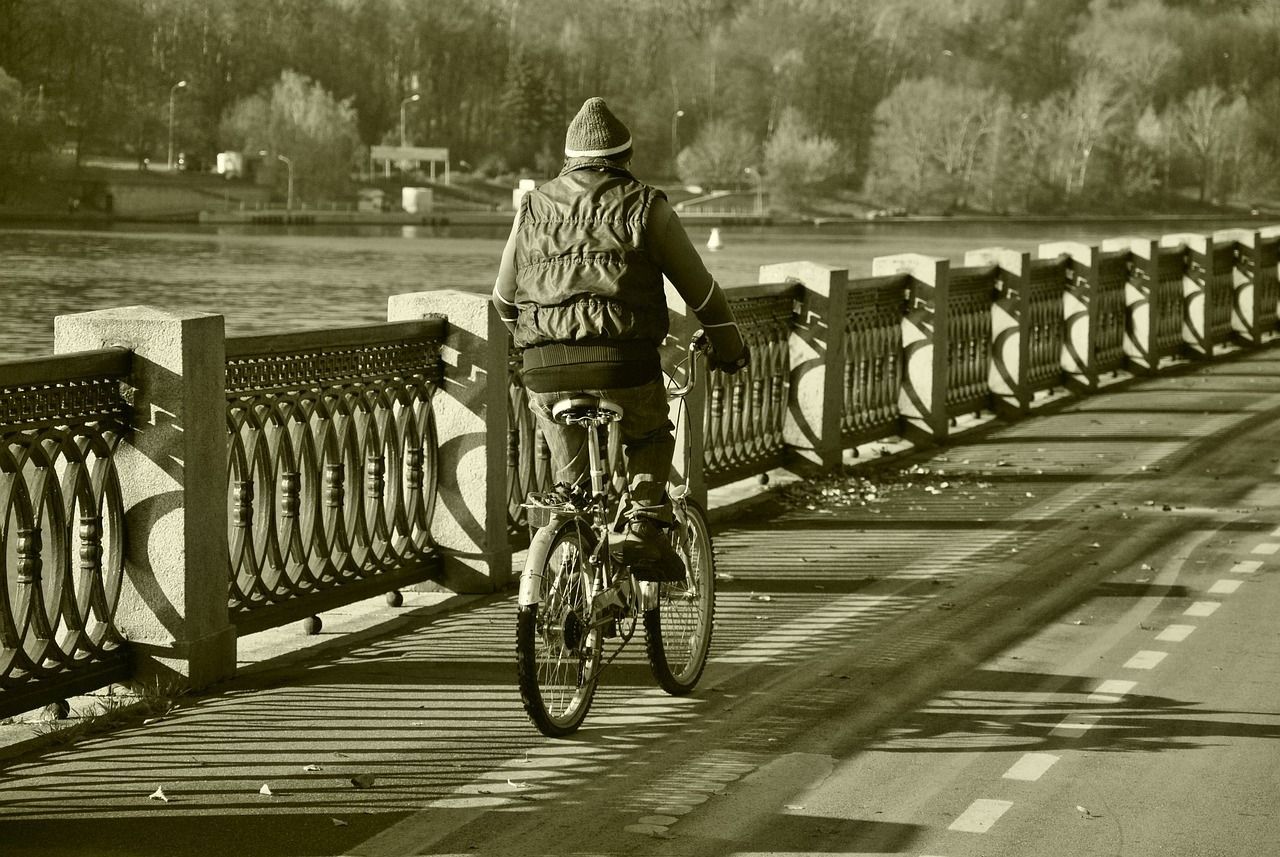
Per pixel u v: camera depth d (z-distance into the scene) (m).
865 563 27.28
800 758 16.95
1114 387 54.69
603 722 18.16
